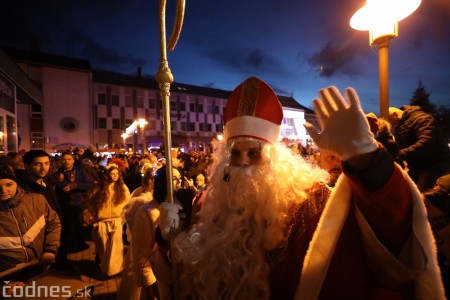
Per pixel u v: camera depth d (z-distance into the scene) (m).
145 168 3.38
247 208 0.88
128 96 31.20
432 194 1.72
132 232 2.07
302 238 0.80
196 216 1.10
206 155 7.93
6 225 2.23
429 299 0.67
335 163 1.21
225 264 0.86
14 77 6.70
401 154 1.88
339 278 0.73
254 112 0.95
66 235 4.04
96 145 28.88
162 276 1.16
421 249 0.63
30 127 24.84
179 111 35.03
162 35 1.04
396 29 1.64
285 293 0.79
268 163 0.92
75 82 26.81
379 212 0.64
